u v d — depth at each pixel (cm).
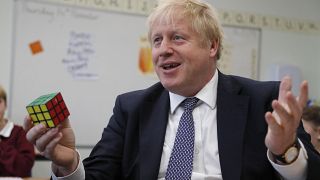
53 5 279
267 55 345
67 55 283
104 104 294
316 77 362
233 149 97
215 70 110
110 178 108
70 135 93
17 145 237
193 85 104
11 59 270
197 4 104
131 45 301
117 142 112
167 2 103
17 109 271
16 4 270
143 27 304
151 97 114
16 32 270
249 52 338
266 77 344
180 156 100
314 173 84
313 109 176
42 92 277
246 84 108
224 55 327
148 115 110
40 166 277
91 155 112
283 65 340
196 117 105
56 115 86
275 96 103
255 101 103
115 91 297
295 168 84
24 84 272
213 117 104
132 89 302
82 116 288
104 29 293
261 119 100
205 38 103
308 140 94
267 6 345
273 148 82
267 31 345
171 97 110
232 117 101
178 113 108
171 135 106
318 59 362
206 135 102
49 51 278
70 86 284
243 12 336
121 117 115
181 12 101
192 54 100
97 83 292
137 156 107
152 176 101
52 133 84
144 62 304
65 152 91
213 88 108
